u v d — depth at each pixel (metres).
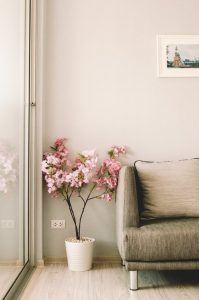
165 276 2.82
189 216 2.88
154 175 2.96
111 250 3.28
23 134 2.91
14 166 2.63
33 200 3.12
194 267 2.53
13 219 2.61
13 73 2.60
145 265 2.50
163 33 3.35
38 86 3.18
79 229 3.19
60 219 3.28
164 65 3.34
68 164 3.18
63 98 3.32
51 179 3.08
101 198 3.23
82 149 3.31
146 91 3.35
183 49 3.34
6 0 2.40
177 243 2.47
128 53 3.35
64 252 3.29
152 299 2.36
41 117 3.17
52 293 2.46
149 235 2.48
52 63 3.32
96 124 3.34
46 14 3.31
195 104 3.35
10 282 2.46
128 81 3.35
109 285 2.63
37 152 3.16
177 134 3.35
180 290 2.52
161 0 3.34
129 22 3.35
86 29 3.34
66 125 3.32
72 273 2.92
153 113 3.35
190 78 3.34
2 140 2.33
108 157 3.31
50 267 3.10
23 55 2.91
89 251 3.00
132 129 3.34
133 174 2.71
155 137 3.34
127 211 2.63
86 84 3.34
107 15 3.35
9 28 2.49
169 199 2.89
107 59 3.35
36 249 3.14
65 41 3.33
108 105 3.34
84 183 3.27
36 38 3.18
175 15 3.35
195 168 2.99
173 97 3.35
